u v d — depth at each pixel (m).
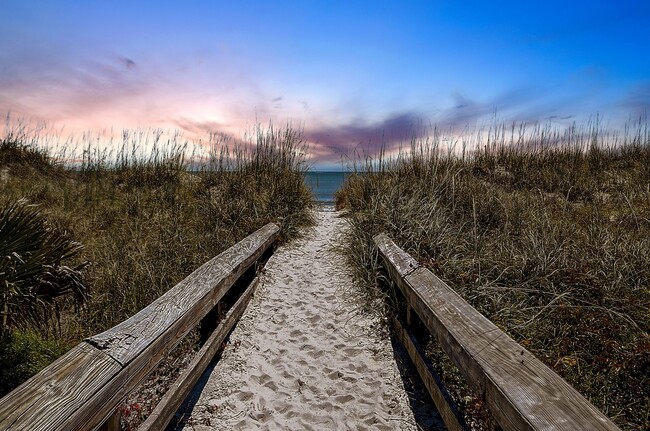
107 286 3.95
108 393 1.60
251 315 4.05
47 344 2.71
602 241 4.53
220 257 3.96
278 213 6.91
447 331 2.17
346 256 5.52
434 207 5.48
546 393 1.52
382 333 3.62
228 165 8.55
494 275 3.98
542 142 10.11
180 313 2.44
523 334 3.13
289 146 8.64
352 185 8.59
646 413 2.38
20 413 1.35
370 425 2.52
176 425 2.47
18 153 9.69
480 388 1.76
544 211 5.66
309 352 3.39
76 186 8.55
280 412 2.65
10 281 2.21
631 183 7.77
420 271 3.26
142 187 8.81
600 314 3.21
